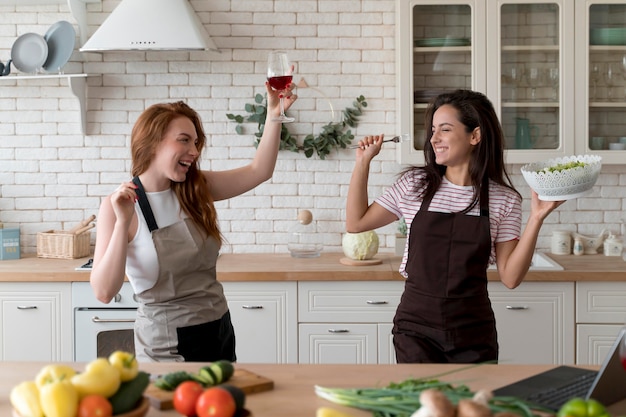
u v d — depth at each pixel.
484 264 3.00
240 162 4.73
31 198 4.76
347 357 4.17
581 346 4.11
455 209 3.06
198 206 2.97
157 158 2.88
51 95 4.71
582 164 2.82
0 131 4.73
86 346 4.18
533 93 4.35
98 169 4.74
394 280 4.13
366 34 4.68
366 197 3.23
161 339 2.91
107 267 2.67
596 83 4.35
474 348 2.98
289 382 2.12
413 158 4.38
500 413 1.57
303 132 4.73
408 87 4.35
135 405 1.74
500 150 3.08
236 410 1.80
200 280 2.97
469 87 4.36
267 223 4.76
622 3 4.30
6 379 2.15
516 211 3.06
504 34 4.33
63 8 4.70
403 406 1.79
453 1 4.30
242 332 4.17
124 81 4.69
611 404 1.93
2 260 4.48
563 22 4.30
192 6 4.67
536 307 4.10
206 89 4.70
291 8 4.68
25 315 4.18
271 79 2.94
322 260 4.47
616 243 4.57
